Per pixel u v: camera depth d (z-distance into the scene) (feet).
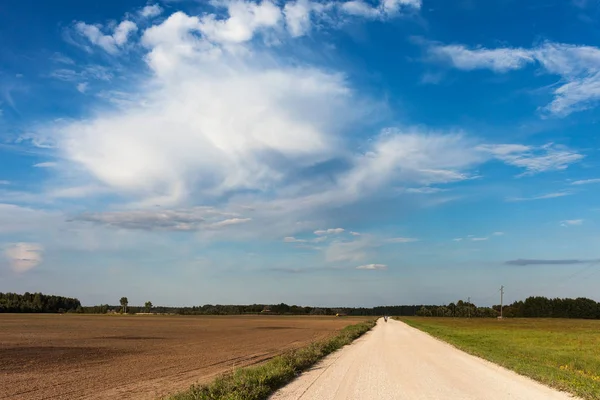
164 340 151.53
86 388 56.80
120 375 68.64
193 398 42.70
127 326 250.16
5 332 182.19
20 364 84.12
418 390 49.65
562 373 61.21
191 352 109.19
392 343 131.13
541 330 235.40
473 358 87.25
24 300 653.71
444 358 86.99
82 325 250.37
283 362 67.67
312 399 44.32
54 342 136.67
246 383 48.03
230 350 114.62
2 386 58.85
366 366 73.26
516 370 66.39
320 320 429.38
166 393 51.96
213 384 48.60
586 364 78.79
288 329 240.53
